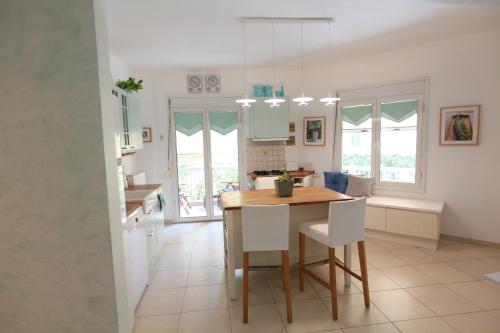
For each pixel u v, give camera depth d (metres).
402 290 2.79
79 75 1.68
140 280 2.73
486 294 2.69
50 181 1.73
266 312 2.52
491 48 3.51
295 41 3.64
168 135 5.05
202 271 3.33
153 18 2.84
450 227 3.99
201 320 2.44
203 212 5.38
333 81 4.83
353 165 4.82
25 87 1.67
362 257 2.51
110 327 1.85
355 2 2.66
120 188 2.18
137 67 4.62
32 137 1.70
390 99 4.33
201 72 4.97
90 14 1.65
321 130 5.03
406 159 4.31
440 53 3.87
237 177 5.32
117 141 2.43
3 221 1.75
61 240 1.77
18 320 1.83
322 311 2.50
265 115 4.87
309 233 2.63
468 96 3.71
